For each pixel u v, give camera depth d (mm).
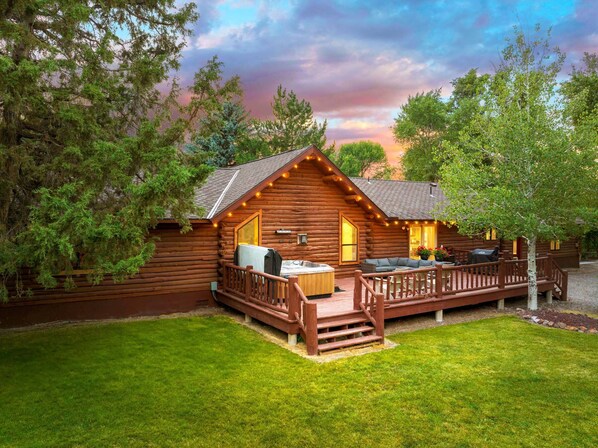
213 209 13594
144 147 7898
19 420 5988
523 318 12906
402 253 18359
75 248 7207
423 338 10609
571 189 12703
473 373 8125
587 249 32125
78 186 7402
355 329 10172
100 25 9555
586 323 11969
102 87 8336
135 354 8930
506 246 23312
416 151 42188
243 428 5859
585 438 5734
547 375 8078
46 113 7863
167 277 12875
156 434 5648
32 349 9164
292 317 9633
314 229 15750
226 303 12891
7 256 6977
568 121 13141
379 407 6578
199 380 7551
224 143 33969
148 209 7234
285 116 38094
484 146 14344
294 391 7129
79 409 6359
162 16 10211
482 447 5473
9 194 7746
